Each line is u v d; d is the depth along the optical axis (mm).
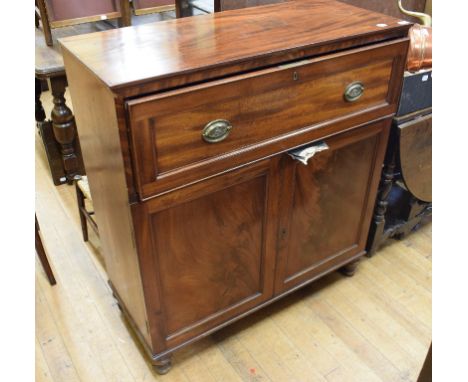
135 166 918
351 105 1199
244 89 971
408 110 1434
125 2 2311
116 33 1099
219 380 1335
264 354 1410
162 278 1132
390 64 1212
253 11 1286
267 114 1046
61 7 2137
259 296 1387
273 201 1209
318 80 1084
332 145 1238
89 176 1251
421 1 1957
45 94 2885
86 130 1105
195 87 908
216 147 1012
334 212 1411
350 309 1559
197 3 1645
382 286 1649
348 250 1561
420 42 1402
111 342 1439
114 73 867
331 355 1406
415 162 1540
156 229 1044
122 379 1332
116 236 1188
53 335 1457
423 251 1812
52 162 2146
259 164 1108
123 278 1283
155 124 896
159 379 1333
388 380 1336
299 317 1528
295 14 1262
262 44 1024
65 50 1028
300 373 1355
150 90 866
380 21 1202
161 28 1138
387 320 1521
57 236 1878
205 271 1205
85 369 1357
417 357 1402
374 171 1415
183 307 1229
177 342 1282
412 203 1718
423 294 1619
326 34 1092
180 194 1022
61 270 1708
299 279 1477
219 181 1065
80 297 1596
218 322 1338
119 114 857
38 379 1324
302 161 1133
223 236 1178
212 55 959
